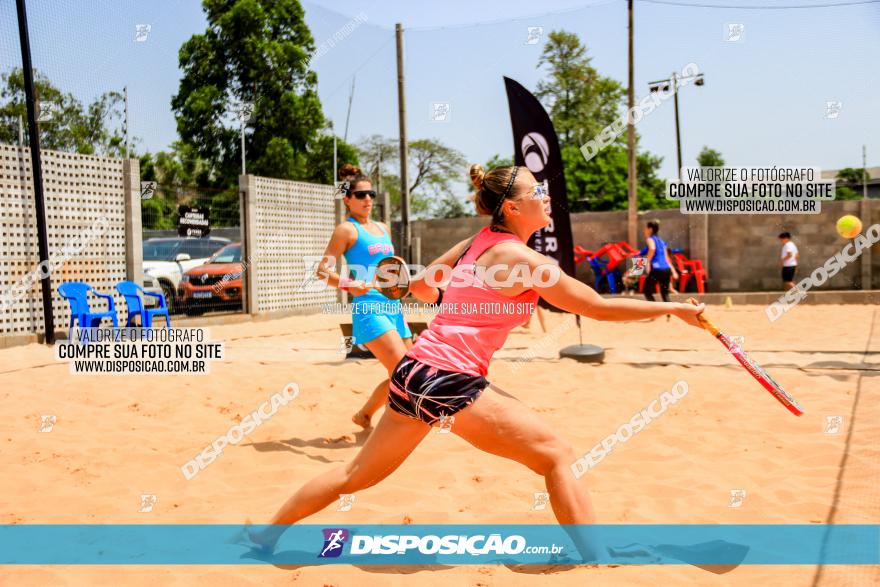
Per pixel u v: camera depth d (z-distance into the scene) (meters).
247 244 13.91
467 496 3.77
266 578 2.77
